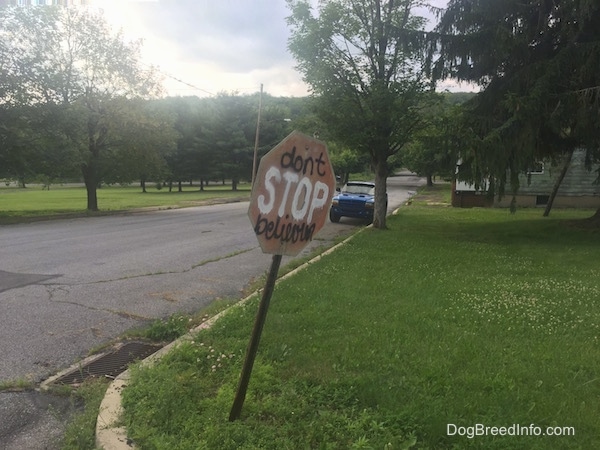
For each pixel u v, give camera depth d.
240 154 54.47
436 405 3.26
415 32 13.18
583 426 3.08
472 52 12.65
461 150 12.49
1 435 3.21
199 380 3.75
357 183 20.02
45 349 4.75
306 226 3.19
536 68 11.80
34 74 20.42
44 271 8.42
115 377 4.10
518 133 11.78
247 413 3.21
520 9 12.64
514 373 3.86
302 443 2.89
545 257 9.69
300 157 3.10
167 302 6.56
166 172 31.02
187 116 52.50
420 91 13.78
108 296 6.78
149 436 2.96
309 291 6.49
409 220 18.50
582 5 10.84
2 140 19.50
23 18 20.20
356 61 14.05
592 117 11.19
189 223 17.84
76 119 21.84
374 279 7.34
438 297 6.25
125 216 21.75
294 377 3.74
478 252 10.27
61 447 3.07
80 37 22.94
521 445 2.86
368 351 4.29
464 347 4.43
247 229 15.72
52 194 45.88
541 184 26.42
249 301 6.05
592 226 14.06
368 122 14.06
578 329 5.07
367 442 2.85
